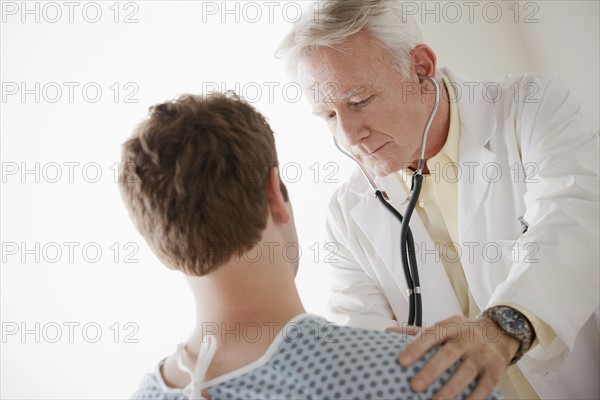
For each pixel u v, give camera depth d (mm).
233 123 792
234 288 794
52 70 2051
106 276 2051
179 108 797
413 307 1253
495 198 1444
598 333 1393
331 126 1409
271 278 806
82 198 2053
